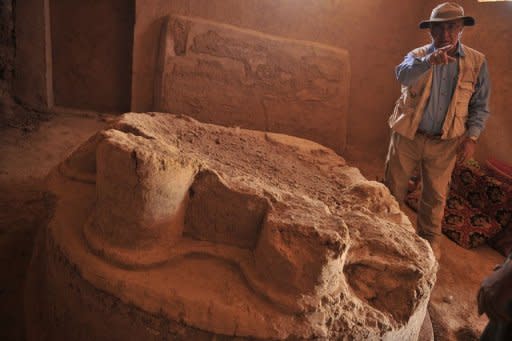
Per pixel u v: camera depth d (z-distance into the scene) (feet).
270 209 4.76
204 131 8.30
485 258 9.83
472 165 11.14
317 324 4.24
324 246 4.25
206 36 12.30
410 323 4.85
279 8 12.94
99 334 4.59
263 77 12.92
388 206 6.40
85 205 5.65
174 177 4.57
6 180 9.15
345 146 14.38
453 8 7.50
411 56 8.18
